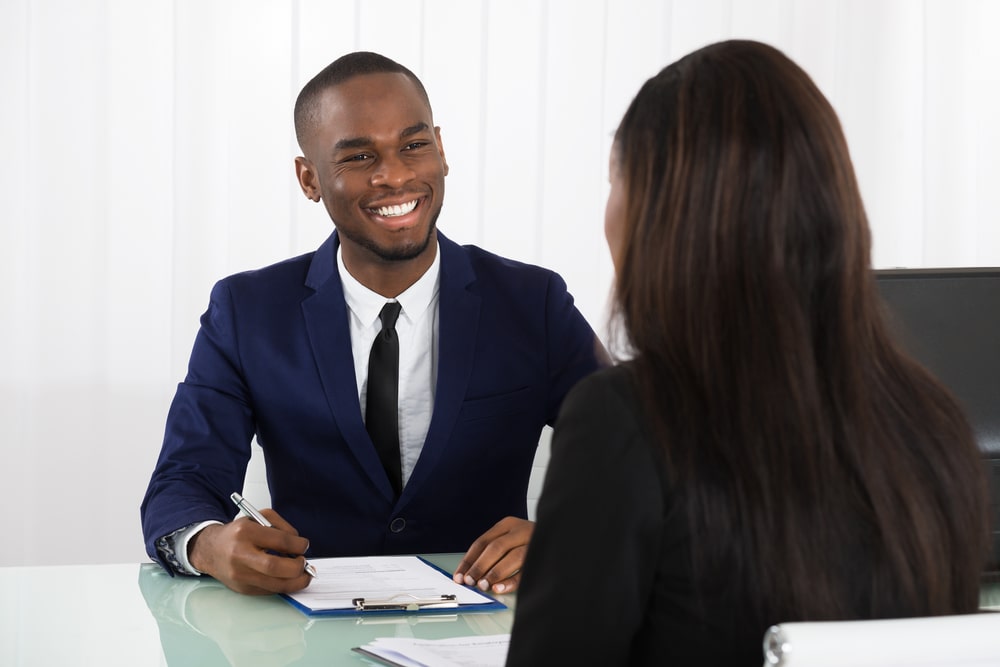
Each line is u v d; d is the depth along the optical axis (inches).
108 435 118.3
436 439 72.9
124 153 116.0
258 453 76.9
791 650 25.2
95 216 116.3
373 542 73.5
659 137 32.6
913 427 32.9
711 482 30.7
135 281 117.4
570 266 124.0
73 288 116.6
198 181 117.3
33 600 56.6
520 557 58.9
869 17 128.3
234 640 50.6
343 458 73.2
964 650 26.0
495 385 74.9
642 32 123.7
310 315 74.0
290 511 74.8
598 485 30.7
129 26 115.1
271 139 117.8
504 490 76.2
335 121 70.4
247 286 76.3
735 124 31.4
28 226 115.5
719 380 31.1
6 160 114.6
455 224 122.0
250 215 118.0
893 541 31.3
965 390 55.9
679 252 31.7
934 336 56.0
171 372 118.6
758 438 30.7
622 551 30.4
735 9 125.6
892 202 130.3
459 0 120.0
